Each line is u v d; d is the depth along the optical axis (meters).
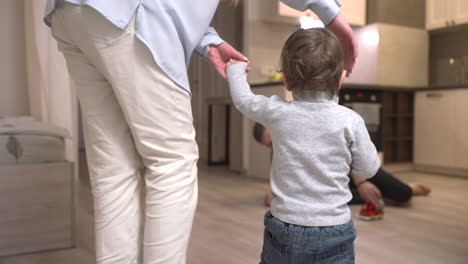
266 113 1.10
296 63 1.06
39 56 2.57
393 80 4.79
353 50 1.26
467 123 4.11
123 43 0.97
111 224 1.06
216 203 2.84
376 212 2.43
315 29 1.11
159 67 0.98
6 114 2.77
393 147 4.72
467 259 1.76
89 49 0.99
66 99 2.66
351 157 1.07
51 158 1.86
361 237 2.06
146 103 1.00
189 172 1.06
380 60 4.67
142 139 1.02
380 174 2.71
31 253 1.79
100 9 0.92
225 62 1.23
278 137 1.08
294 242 1.02
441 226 2.28
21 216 1.78
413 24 4.93
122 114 1.10
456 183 3.77
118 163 1.08
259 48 4.27
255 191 3.30
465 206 2.79
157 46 0.98
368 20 4.80
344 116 1.05
